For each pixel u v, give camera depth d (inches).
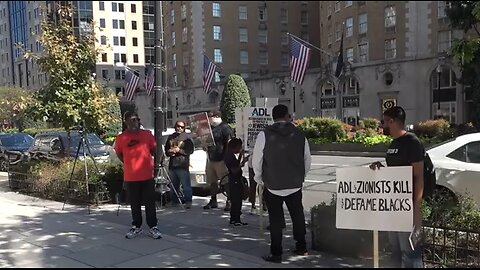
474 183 305.6
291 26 2748.5
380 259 215.9
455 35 1610.5
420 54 1647.4
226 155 301.0
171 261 218.5
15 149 694.5
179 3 2556.6
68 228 291.7
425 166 190.9
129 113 272.4
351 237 225.5
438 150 327.0
